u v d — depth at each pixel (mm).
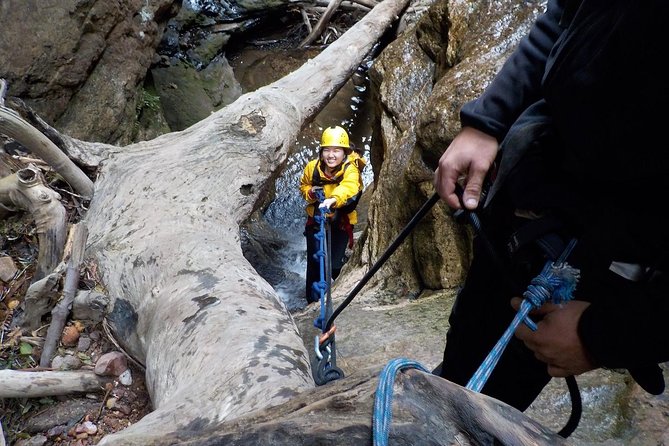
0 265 4023
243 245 7945
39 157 4715
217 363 2674
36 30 6477
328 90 6988
